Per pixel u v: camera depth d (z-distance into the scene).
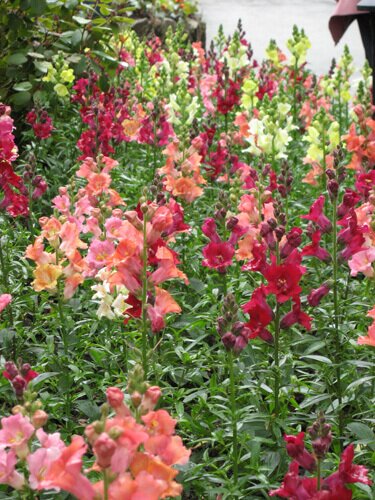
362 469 2.90
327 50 18.47
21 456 2.72
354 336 4.94
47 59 8.64
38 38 9.12
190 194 5.91
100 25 8.63
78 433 4.28
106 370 4.73
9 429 2.74
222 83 8.04
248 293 5.53
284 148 6.68
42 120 7.29
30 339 5.29
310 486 2.85
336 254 4.33
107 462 2.15
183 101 7.04
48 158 8.15
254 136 6.78
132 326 4.92
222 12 22.30
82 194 5.45
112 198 5.50
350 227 4.26
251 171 6.05
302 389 4.51
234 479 3.72
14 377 3.09
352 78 15.83
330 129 6.62
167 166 6.03
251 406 4.06
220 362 4.78
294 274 3.89
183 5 17.08
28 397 2.83
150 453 2.46
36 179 5.90
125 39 10.41
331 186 4.24
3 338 4.79
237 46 8.79
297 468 2.87
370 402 4.27
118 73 9.51
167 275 3.67
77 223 5.27
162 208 3.58
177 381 4.69
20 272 5.82
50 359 4.66
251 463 3.72
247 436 3.85
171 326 5.12
